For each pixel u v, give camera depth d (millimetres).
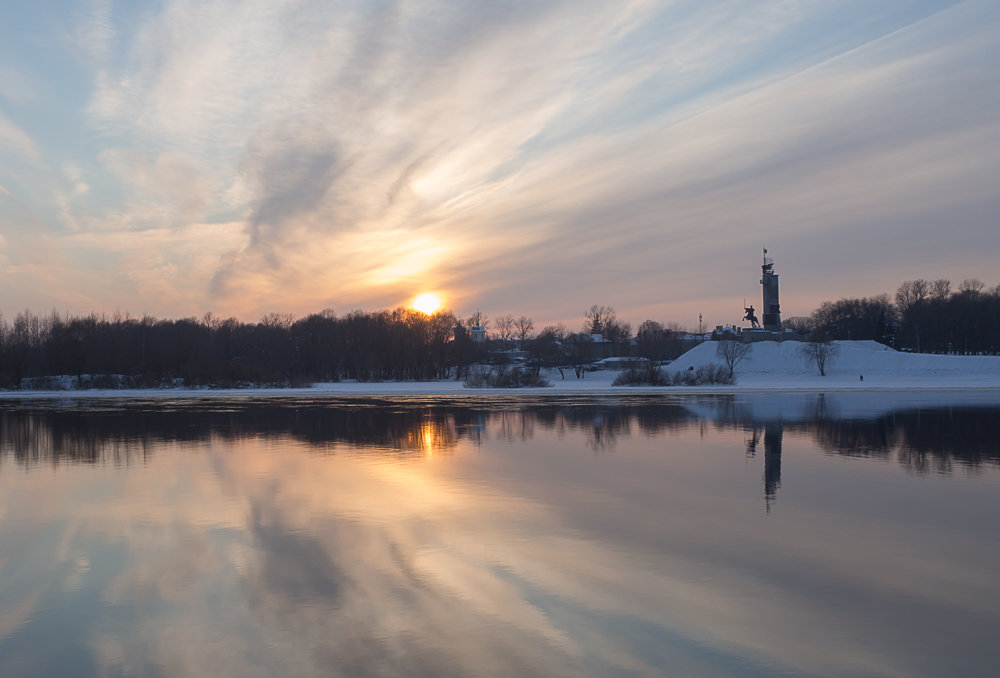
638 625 11047
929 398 61188
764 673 9484
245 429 38531
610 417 44531
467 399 64250
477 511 18531
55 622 11391
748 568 13773
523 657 9977
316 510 18750
